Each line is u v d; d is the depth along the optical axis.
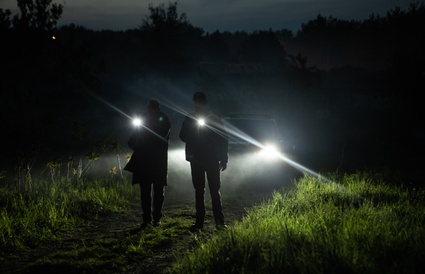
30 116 22.03
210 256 5.39
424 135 26.03
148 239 7.11
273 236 5.85
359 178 12.59
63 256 6.24
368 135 27.31
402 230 5.90
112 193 10.59
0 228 7.23
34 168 14.63
